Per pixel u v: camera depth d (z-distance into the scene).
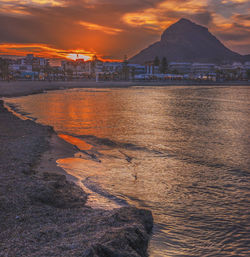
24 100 66.44
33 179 11.32
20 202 8.90
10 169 12.59
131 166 15.43
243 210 10.13
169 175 14.02
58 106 52.94
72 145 19.94
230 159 17.34
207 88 157.00
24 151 16.59
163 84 187.25
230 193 11.78
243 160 17.12
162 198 11.08
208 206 10.44
